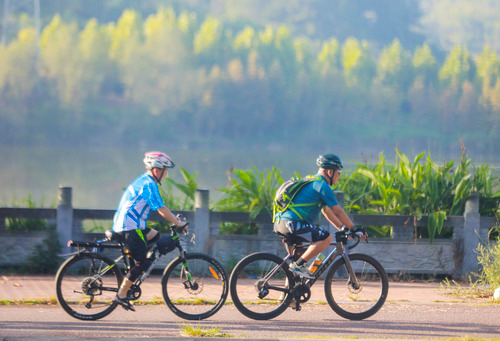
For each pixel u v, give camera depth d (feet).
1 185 317.63
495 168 100.58
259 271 65.92
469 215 89.86
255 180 93.30
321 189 59.31
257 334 56.34
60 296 59.31
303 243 60.54
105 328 57.00
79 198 230.89
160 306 66.33
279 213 61.05
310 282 61.62
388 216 89.86
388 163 103.60
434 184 93.15
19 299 67.21
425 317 64.64
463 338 54.90
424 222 90.27
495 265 81.61
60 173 519.19
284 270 61.72
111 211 87.15
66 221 85.71
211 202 97.14
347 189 97.76
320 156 61.57
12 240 84.94
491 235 92.17
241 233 92.27
